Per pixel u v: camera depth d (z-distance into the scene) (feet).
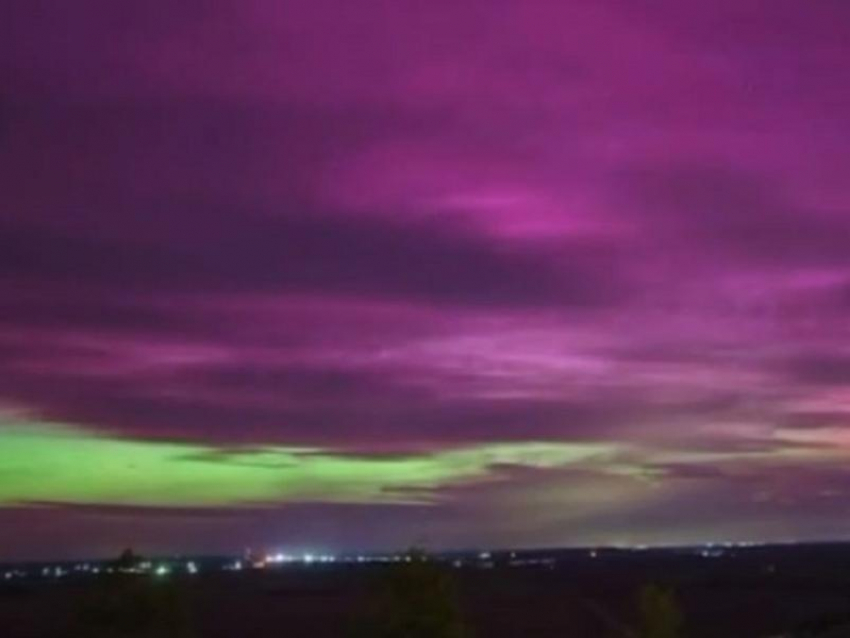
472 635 149.28
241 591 383.65
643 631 169.17
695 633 228.02
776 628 239.71
